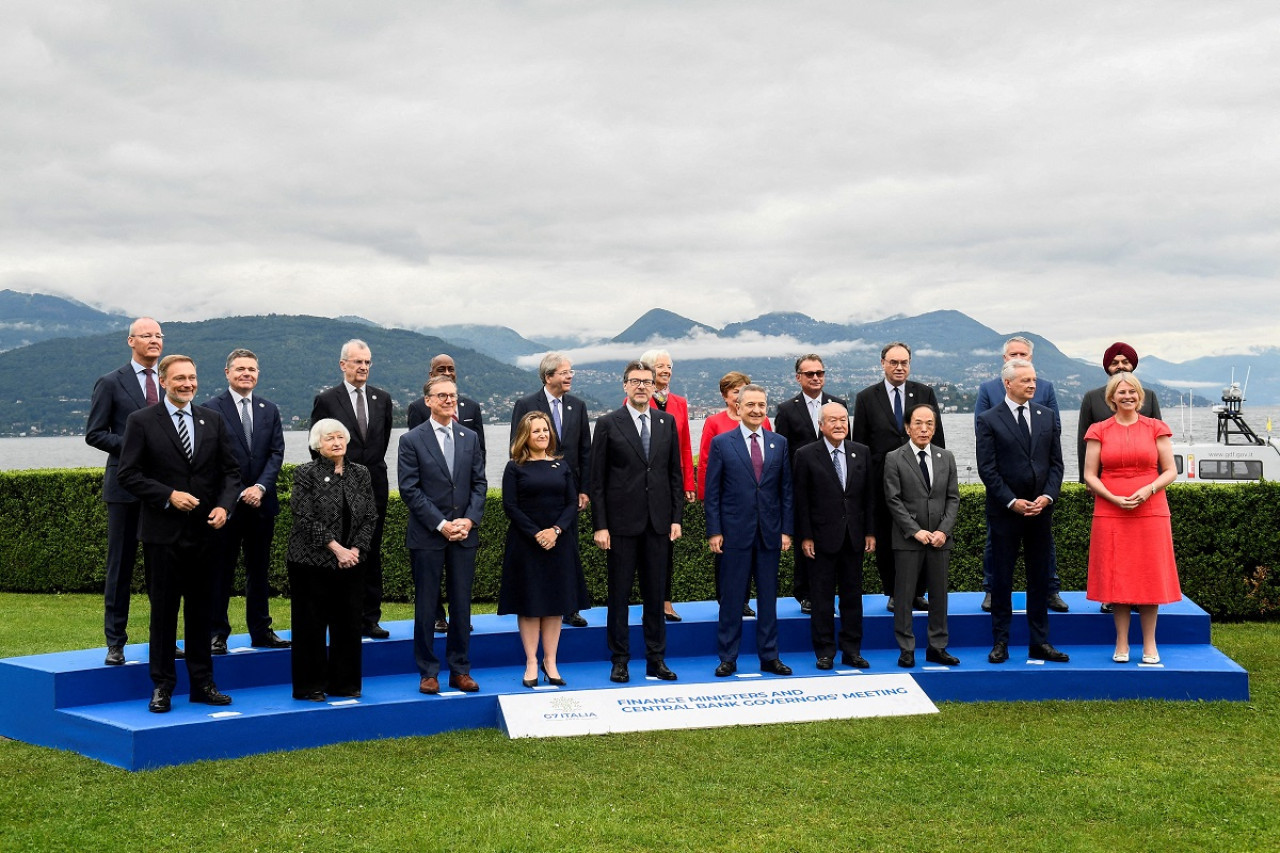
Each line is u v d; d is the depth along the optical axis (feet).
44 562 41.63
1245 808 17.24
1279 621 33.68
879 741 20.95
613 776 19.01
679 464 25.20
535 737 21.39
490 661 25.72
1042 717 22.75
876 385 27.73
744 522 24.89
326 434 22.00
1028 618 25.54
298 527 21.81
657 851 15.64
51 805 17.62
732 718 22.50
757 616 26.05
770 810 17.29
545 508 23.38
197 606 21.34
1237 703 23.63
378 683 23.94
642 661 26.68
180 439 21.06
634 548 24.53
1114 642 27.32
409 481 23.03
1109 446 24.61
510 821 16.72
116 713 20.71
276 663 23.85
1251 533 33.22
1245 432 49.06
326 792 18.15
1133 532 24.17
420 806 17.47
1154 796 17.79
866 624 27.37
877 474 27.20
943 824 16.70
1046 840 16.02
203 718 20.26
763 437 25.29
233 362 23.77
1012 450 25.05
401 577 39.01
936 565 25.13
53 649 29.66
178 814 17.13
